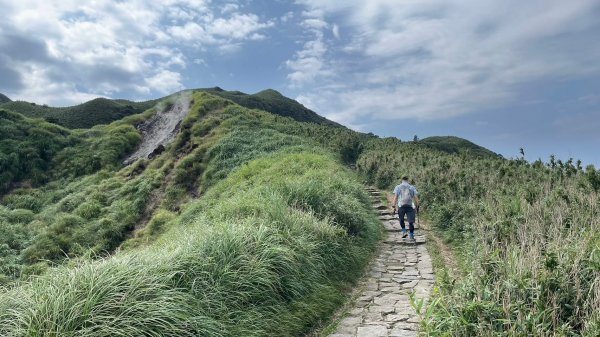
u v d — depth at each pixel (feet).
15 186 99.81
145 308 14.60
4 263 60.13
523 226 24.18
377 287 24.91
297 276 21.70
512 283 15.62
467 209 35.76
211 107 133.39
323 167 62.39
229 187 68.23
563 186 36.27
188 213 65.16
